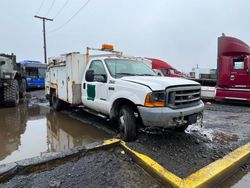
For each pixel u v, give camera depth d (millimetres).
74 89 5941
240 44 9953
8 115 7258
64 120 6422
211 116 7238
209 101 11453
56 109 7742
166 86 3697
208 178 2904
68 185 2791
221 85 10617
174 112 3635
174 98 3715
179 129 4844
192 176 2941
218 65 10680
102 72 5027
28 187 2717
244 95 9719
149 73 5316
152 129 4699
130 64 5348
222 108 9117
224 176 3174
